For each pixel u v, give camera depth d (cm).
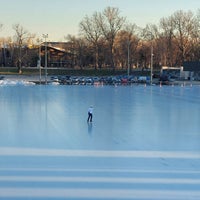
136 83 13350
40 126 4259
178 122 4638
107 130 4047
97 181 2319
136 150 3145
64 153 3019
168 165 2688
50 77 15300
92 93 8869
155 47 19738
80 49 19888
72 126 4278
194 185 2264
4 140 3516
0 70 18988
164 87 11406
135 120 4762
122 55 19238
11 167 2616
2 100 7062
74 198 2038
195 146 3316
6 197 2047
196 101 7250
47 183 2273
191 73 15450
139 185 2253
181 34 19562
